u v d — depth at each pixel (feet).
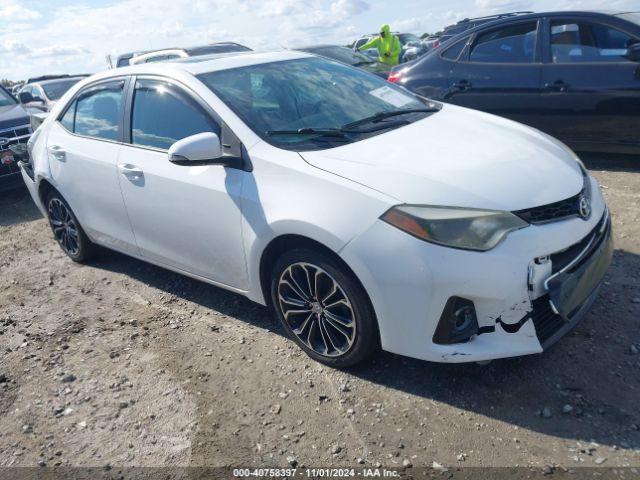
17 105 26.37
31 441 9.10
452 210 8.13
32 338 12.23
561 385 8.82
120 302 13.46
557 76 18.94
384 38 42.52
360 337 9.12
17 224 20.99
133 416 9.36
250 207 9.78
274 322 11.62
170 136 11.49
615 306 10.73
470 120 11.62
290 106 11.11
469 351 8.26
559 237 8.34
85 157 13.37
